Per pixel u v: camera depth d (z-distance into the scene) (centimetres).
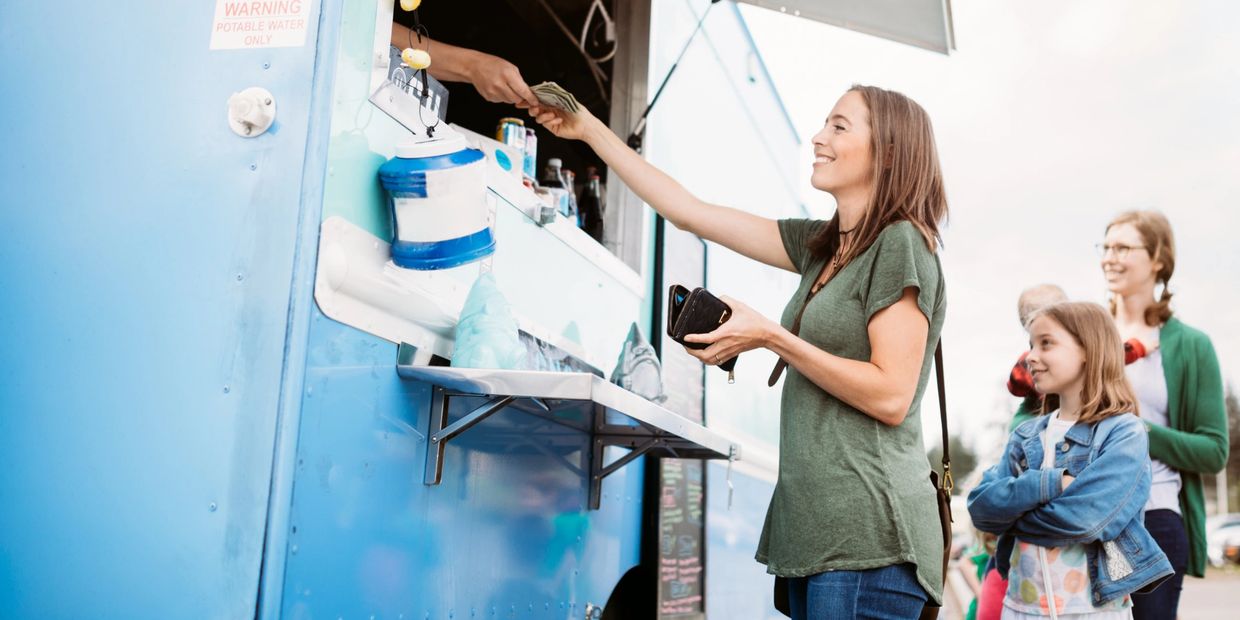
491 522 187
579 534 237
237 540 125
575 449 234
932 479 167
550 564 217
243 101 136
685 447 241
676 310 162
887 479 155
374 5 151
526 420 204
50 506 132
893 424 157
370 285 146
